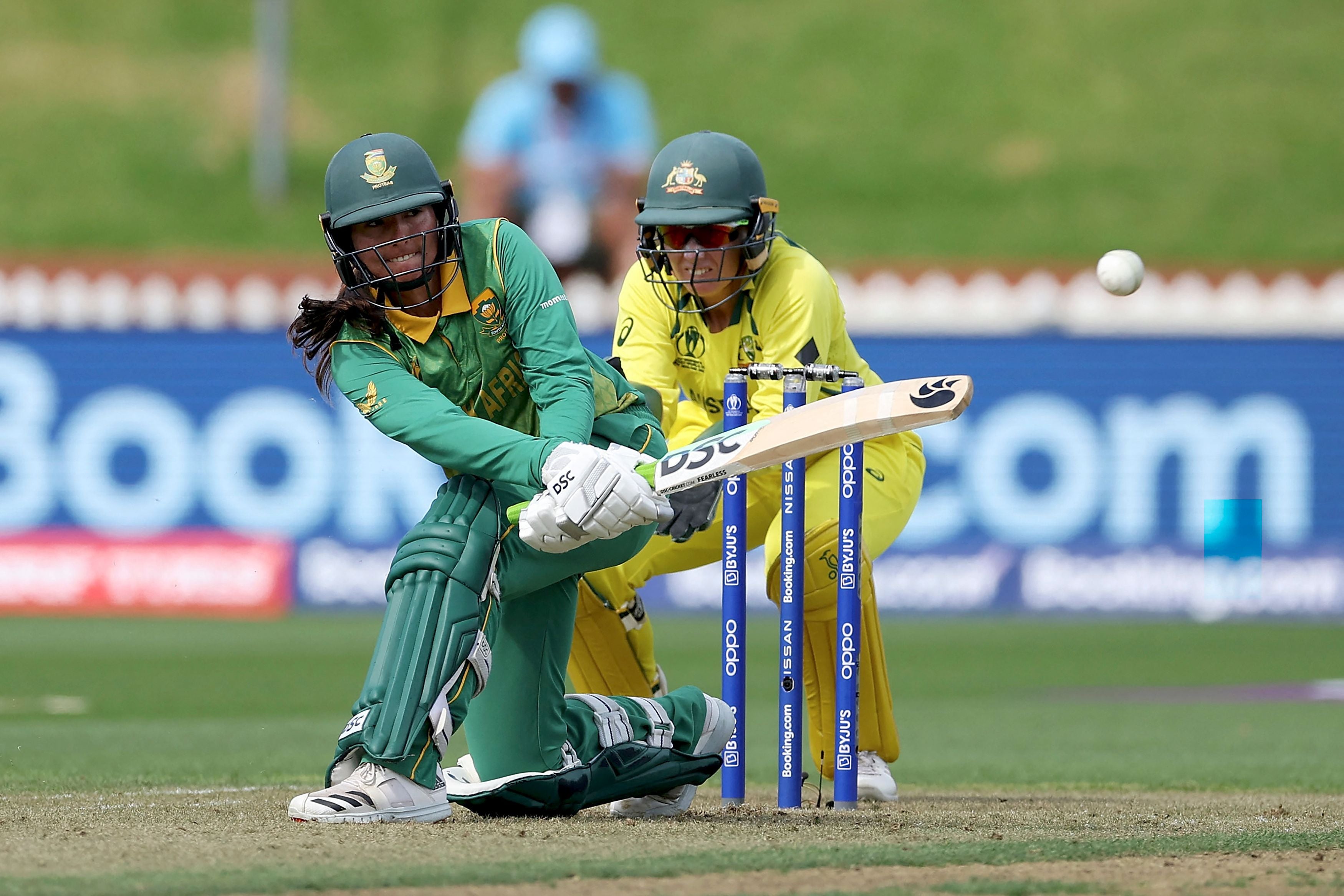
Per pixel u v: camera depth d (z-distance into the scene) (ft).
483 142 183.83
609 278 180.65
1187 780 56.54
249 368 167.12
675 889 27.50
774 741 73.41
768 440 34.47
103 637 134.31
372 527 164.55
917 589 162.09
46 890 26.78
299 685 100.94
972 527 164.86
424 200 36.42
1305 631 144.15
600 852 31.53
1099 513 165.48
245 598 159.94
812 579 45.70
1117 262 43.55
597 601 48.11
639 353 50.42
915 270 176.04
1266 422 166.40
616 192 181.98
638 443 39.75
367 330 37.65
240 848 31.91
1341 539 165.68
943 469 164.86
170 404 167.22
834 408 34.30
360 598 162.50
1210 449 166.20
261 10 243.19
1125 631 144.15
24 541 160.56
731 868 29.58
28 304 173.78
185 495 166.71
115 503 167.32
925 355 169.07
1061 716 86.12
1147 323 166.71
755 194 47.24
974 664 117.08
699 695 41.47
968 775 58.90
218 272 175.42
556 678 38.24
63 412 167.63
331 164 37.19
